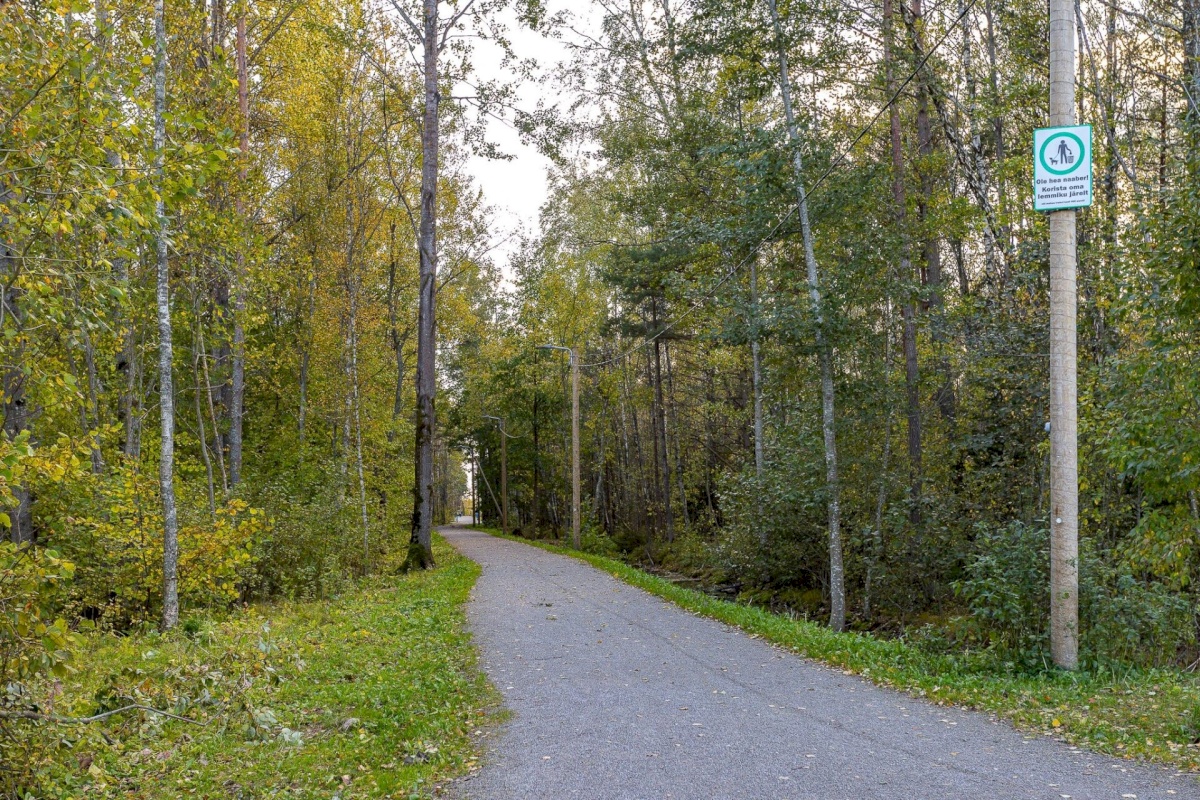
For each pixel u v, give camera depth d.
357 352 25.66
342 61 22.72
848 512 16.77
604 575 20.50
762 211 15.52
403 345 36.75
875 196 14.98
